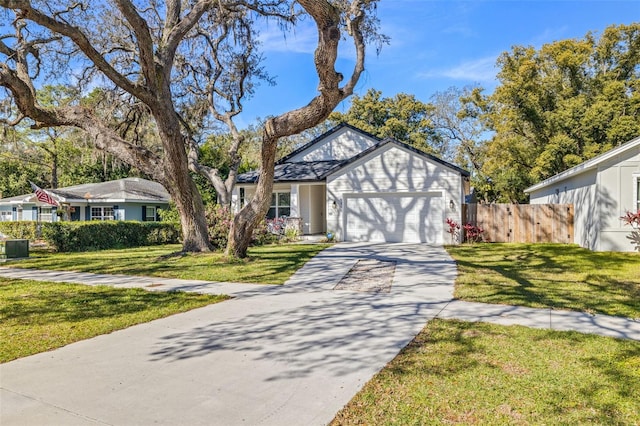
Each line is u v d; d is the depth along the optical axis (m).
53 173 34.41
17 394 3.67
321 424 3.14
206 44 18.27
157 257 13.34
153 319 6.21
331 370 4.21
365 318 6.23
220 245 15.91
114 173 35.47
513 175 30.89
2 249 14.16
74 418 3.23
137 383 3.91
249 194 22.11
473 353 4.62
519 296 7.50
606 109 23.75
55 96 30.36
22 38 11.70
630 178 12.98
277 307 6.97
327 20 8.17
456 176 16.16
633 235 12.95
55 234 16.98
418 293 8.02
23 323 5.98
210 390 3.75
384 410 3.34
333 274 10.08
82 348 4.93
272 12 13.51
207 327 5.79
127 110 17.30
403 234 16.89
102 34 14.71
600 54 27.08
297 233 18.61
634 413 3.26
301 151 22.34
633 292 7.74
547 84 27.09
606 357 4.46
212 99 19.83
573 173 14.84
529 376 3.97
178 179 13.14
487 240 17.44
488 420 3.17
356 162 17.39
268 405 3.45
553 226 16.91
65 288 8.59
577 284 8.53
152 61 11.53
